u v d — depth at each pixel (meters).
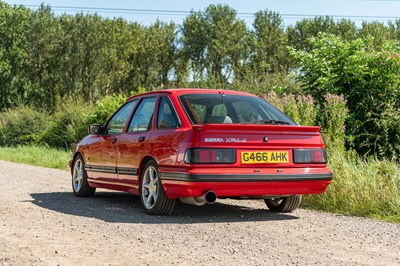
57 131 27.30
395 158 12.13
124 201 9.39
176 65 60.56
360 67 13.36
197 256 5.30
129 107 8.77
